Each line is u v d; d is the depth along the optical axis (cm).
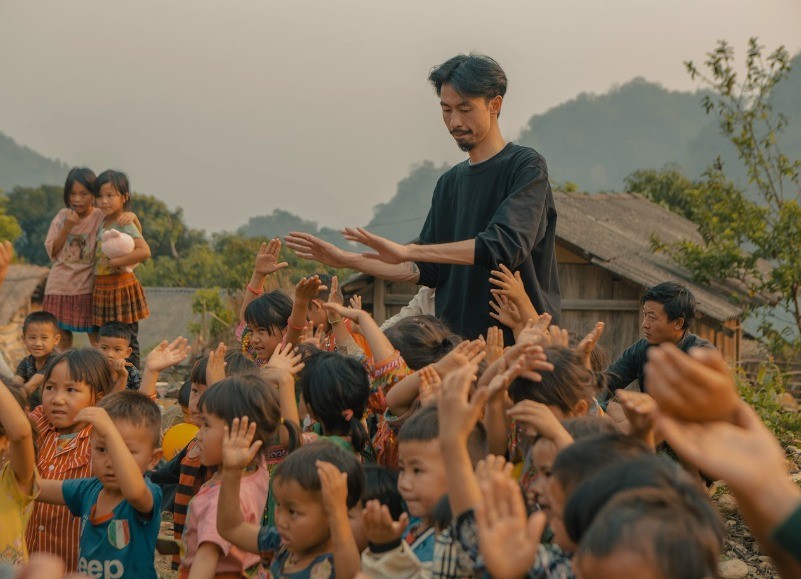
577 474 242
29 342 691
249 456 354
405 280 534
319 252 505
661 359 167
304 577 334
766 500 160
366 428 438
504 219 483
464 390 267
